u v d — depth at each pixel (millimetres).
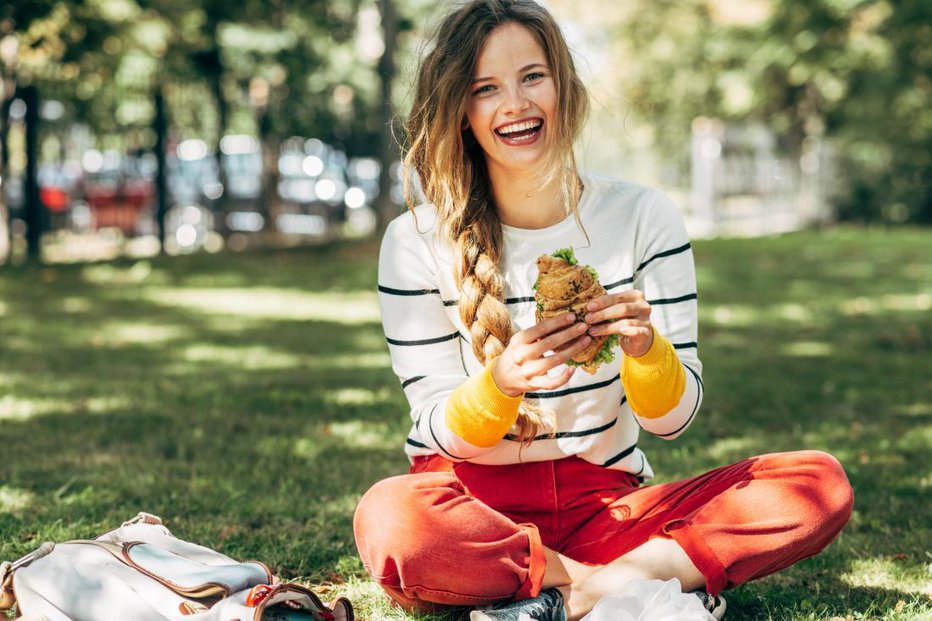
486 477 2598
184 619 2172
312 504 3609
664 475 4027
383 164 15305
